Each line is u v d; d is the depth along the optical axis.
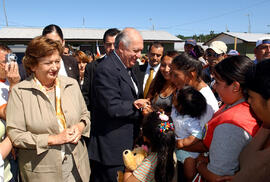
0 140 1.95
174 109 2.12
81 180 2.17
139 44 2.15
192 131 1.83
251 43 19.12
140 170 1.69
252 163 1.04
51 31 2.90
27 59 1.79
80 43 19.03
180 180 2.10
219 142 1.34
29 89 1.84
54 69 1.82
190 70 2.13
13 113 1.80
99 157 2.33
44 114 1.83
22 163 1.90
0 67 2.29
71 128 1.91
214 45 3.95
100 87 2.14
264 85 0.94
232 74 1.36
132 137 2.32
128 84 2.23
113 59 2.23
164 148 1.66
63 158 1.95
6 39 17.08
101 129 2.30
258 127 1.31
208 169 1.44
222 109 1.65
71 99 2.05
